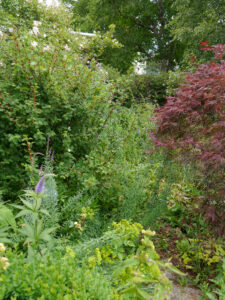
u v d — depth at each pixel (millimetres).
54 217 2689
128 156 4719
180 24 14148
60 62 3568
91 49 4395
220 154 2623
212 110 2873
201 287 2732
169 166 3445
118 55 20828
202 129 2947
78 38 4289
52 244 2283
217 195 2822
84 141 3742
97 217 3176
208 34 12672
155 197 3566
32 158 2941
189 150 2977
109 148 3865
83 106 3623
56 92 3367
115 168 3625
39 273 1607
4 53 3494
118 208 3400
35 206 2139
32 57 3361
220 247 3012
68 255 2174
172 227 3805
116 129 4523
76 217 2947
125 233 2617
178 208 3957
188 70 10297
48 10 6207
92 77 3881
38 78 3443
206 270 2979
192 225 3734
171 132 3186
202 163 2773
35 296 1525
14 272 1563
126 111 6242
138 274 1600
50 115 3492
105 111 4027
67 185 3535
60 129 3551
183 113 2961
